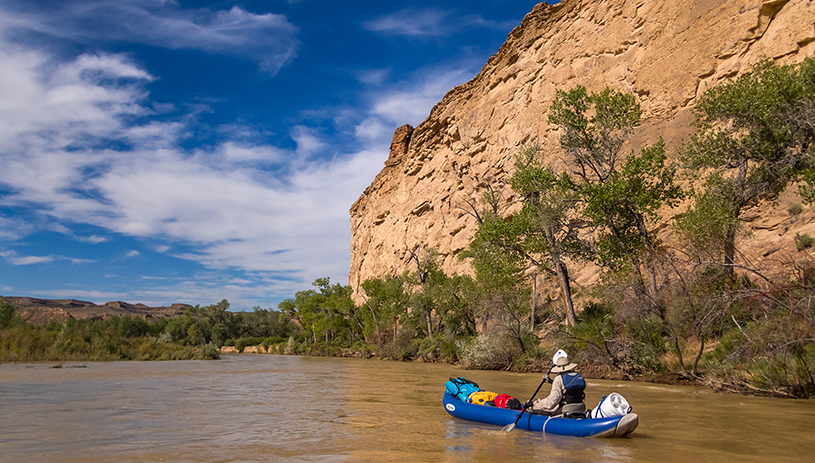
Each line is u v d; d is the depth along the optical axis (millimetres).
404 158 71812
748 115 18547
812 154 17016
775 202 20219
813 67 18094
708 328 15273
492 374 20844
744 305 14836
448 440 6426
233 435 6770
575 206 23875
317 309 74250
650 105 33406
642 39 35469
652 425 7758
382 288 55500
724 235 17250
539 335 27156
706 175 25422
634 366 16625
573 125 23031
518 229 25141
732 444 6254
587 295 28344
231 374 20906
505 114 48375
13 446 5910
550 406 7336
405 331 43906
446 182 57344
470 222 50656
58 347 30172
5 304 50938
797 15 26375
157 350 36812
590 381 16266
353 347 57188
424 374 21984
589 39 40250
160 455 5434
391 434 6891
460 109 57125
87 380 16031
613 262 21953
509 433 6992
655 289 17734
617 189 20578
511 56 49719
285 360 42219
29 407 9633
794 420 8312
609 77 37281
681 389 13641
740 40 28844
